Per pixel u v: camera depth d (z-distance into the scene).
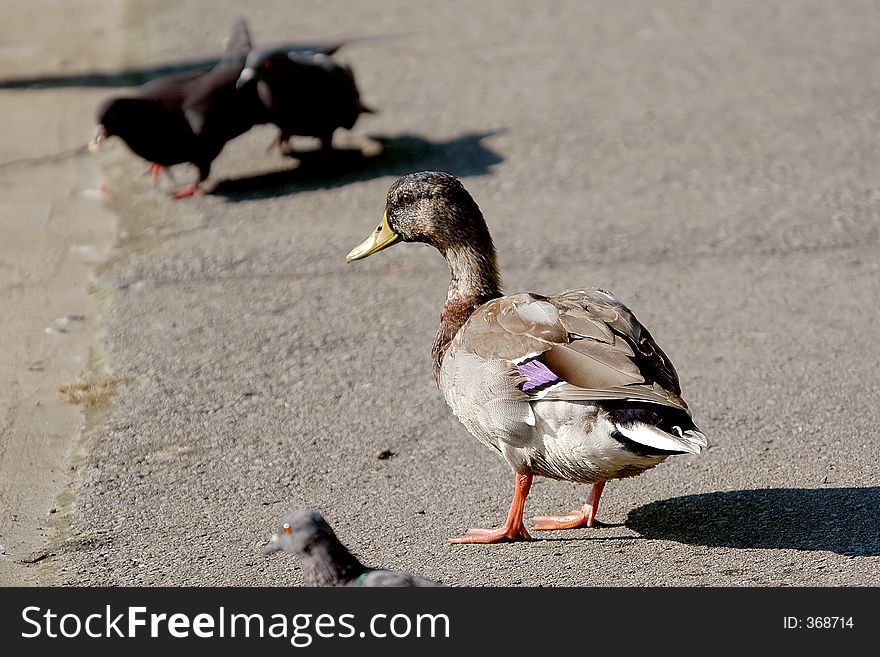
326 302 13.40
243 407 11.09
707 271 13.88
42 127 19.84
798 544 8.43
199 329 12.80
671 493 9.38
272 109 16.77
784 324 12.43
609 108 19.72
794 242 14.59
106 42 24.41
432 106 20.16
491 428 8.48
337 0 26.80
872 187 16.17
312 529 7.05
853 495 9.08
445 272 14.17
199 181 17.09
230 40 17.66
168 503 9.49
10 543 8.99
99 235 15.72
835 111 19.17
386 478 9.80
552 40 23.61
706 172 16.95
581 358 8.02
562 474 8.41
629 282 13.67
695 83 20.80
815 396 10.83
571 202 16.11
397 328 12.70
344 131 19.22
